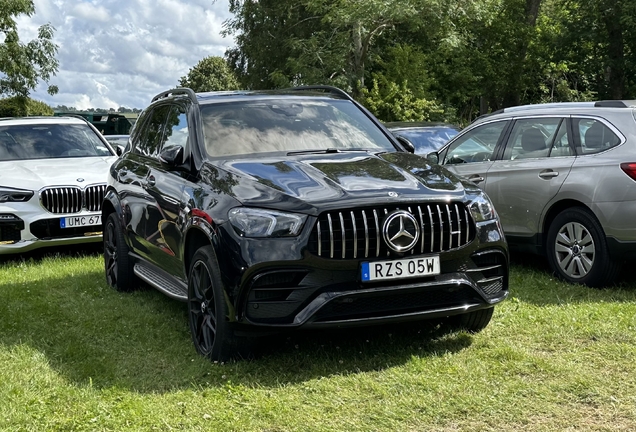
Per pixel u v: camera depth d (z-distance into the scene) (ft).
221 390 14.76
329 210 15.08
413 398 13.87
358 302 15.28
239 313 15.19
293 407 13.82
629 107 22.61
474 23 115.44
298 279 15.11
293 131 19.84
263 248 15.05
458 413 13.19
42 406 14.24
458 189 16.48
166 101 23.17
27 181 31.45
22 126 36.73
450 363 15.81
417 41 117.70
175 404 14.15
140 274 22.53
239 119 19.85
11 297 24.12
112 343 18.69
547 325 18.47
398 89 104.53
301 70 108.78
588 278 22.71
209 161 18.31
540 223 24.32
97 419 13.48
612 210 21.76
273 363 16.22
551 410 13.17
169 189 19.19
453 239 15.93
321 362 16.26
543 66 120.98
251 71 143.95
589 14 107.96
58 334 19.60
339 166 17.28
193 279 17.24
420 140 37.70
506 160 25.71
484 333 18.03
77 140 36.86
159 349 17.99
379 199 15.33
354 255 15.11
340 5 102.94
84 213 31.65
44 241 31.09
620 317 18.89
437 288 15.61
